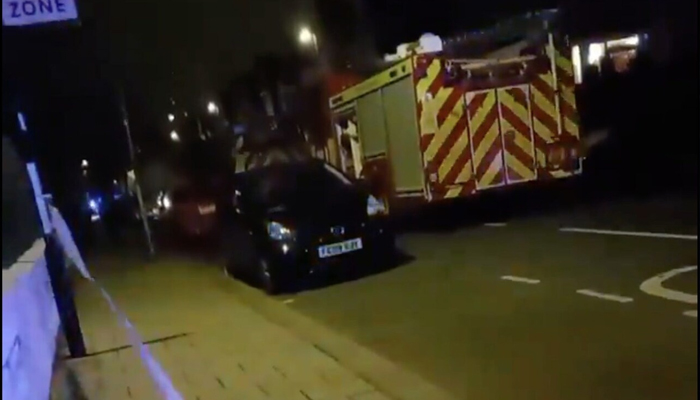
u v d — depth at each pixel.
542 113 13.51
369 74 15.58
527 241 10.87
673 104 17.19
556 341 6.03
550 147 13.54
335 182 11.38
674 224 10.09
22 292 3.96
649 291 6.97
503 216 14.10
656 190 13.92
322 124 18.14
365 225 10.35
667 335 5.70
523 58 13.40
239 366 6.38
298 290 10.27
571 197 14.97
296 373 5.97
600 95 18.66
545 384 5.14
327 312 8.51
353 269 10.36
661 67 17.81
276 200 11.03
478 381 5.41
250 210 11.16
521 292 7.85
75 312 7.32
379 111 14.41
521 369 5.52
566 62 13.62
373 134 14.82
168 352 7.21
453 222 14.45
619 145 17.94
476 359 5.93
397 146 13.92
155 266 16.38
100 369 6.74
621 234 10.03
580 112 18.25
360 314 8.14
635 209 12.05
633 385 4.88
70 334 7.29
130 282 13.61
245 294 10.45
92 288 13.37
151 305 10.41
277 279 10.15
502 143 13.32
